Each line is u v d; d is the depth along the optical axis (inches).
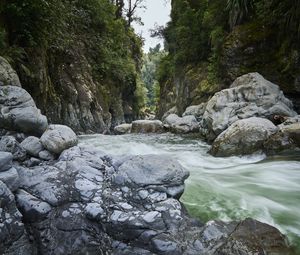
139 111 1251.8
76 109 524.1
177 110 776.9
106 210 131.1
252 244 113.1
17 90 220.7
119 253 122.3
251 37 435.8
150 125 508.4
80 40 624.4
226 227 126.5
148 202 133.3
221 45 504.1
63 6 418.0
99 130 602.5
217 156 277.0
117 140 387.5
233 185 191.5
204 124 390.6
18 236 123.7
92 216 130.5
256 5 438.3
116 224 125.3
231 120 333.7
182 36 743.7
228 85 470.0
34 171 153.3
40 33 365.7
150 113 1517.0
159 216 126.5
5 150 171.0
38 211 133.1
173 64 873.5
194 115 500.4
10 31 339.0
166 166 143.0
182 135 438.0
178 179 142.3
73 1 550.3
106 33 765.9
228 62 459.5
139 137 422.0
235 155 269.9
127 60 896.3
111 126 753.6
